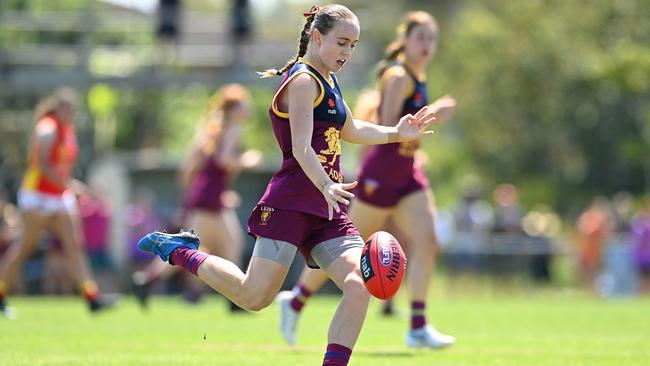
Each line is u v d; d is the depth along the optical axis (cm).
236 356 2945
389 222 4575
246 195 7656
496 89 12925
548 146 13188
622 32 12362
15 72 9650
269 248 2169
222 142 4900
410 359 2894
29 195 4512
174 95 13888
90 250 7550
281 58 9631
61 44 11350
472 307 5862
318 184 2084
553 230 10638
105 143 13838
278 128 2192
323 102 2161
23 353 3012
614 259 8262
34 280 7231
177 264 2289
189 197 4947
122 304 6006
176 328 3994
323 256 2175
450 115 3059
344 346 2089
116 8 11269
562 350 3266
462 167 13212
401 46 3291
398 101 3234
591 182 13000
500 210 8294
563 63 12662
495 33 12988
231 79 9531
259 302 2195
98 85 9544
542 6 12825
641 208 11431
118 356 2933
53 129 4500
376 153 3331
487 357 2995
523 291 8188
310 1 13412
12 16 10081
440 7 15288
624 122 12794
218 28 10588
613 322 4638
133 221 7656
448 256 8256
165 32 9519
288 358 2888
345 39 2153
